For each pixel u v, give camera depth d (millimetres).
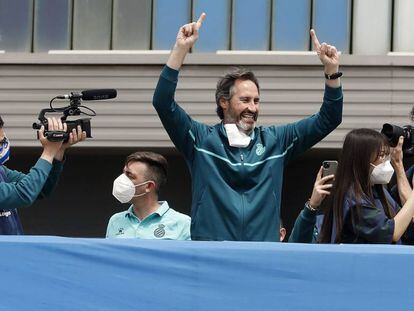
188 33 14977
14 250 12625
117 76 33188
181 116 15148
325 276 12398
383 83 32438
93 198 36312
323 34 32875
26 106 33406
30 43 33844
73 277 12562
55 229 36344
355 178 14539
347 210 14492
